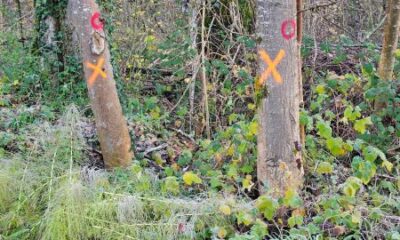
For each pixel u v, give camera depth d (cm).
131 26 650
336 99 470
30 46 648
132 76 610
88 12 384
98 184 364
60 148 397
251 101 508
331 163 409
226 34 546
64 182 358
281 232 326
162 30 644
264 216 339
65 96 590
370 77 461
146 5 667
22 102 588
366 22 769
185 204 346
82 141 422
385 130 429
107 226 336
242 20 551
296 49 345
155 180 384
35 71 628
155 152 464
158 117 523
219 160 405
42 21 626
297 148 353
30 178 370
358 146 365
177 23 584
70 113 414
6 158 404
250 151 395
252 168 387
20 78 630
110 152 412
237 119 499
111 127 406
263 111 348
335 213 327
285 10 328
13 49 686
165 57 578
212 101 516
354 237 321
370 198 362
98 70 394
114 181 382
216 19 529
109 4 584
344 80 491
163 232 330
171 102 581
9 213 348
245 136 397
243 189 364
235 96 520
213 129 509
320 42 613
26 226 345
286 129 346
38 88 617
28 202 358
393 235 308
